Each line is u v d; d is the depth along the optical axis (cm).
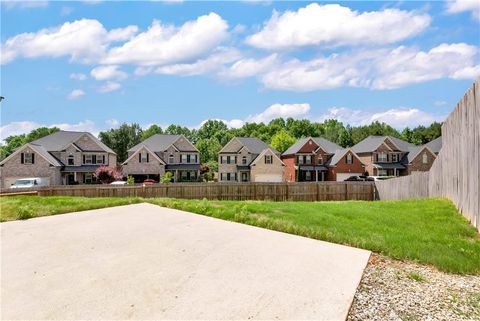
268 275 512
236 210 1020
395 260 613
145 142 4969
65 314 398
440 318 397
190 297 438
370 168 5134
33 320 386
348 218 952
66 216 996
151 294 447
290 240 718
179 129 10338
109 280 492
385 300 443
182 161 4822
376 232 781
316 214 986
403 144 5378
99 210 1101
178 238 716
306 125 9081
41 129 8006
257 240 710
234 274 514
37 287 472
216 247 652
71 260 580
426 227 841
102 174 4253
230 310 405
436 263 584
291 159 5369
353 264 570
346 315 396
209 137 10688
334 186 2884
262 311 403
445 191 1284
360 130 8456
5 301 432
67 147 4409
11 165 4059
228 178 4994
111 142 6294
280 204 1216
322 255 614
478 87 790
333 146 5525
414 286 493
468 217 886
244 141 5222
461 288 488
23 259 589
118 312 401
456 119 1052
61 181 4362
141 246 656
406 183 2045
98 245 667
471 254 627
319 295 446
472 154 844
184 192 2656
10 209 1041
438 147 5247
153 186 2597
